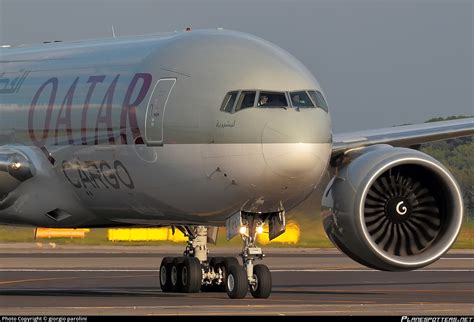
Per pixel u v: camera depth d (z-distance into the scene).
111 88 81.88
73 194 86.00
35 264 126.69
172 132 76.75
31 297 79.88
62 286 96.00
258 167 73.12
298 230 165.75
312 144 73.06
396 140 86.12
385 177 79.00
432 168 77.50
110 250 160.12
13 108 90.25
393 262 76.75
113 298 78.19
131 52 83.12
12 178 86.56
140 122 78.62
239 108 74.38
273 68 76.06
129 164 79.69
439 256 77.31
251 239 77.75
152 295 82.00
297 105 74.69
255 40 79.44
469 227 182.38
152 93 78.50
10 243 172.00
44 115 87.06
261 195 74.19
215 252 156.25
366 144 85.25
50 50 92.00
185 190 77.00
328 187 79.44
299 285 98.25
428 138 87.12
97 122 82.06
